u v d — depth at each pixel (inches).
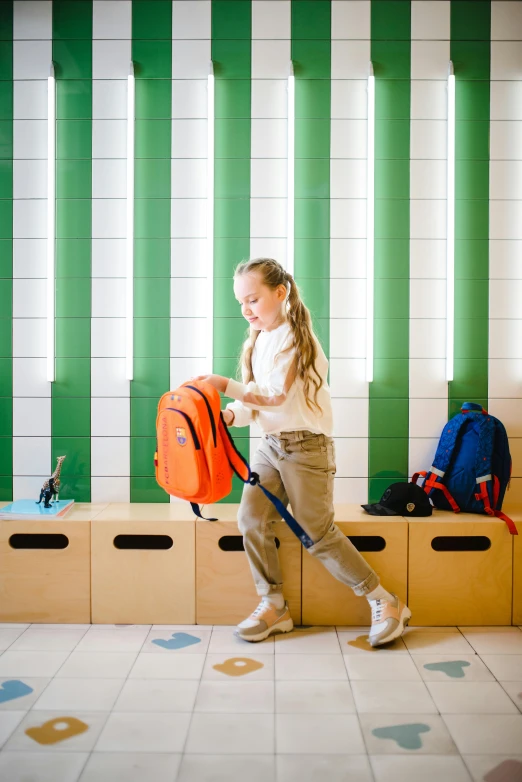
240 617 87.0
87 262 100.6
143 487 100.7
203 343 100.9
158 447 81.5
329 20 99.8
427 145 100.3
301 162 100.0
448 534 86.7
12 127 100.7
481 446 91.7
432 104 100.2
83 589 87.0
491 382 101.0
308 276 100.3
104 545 86.8
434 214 100.6
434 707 65.0
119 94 100.2
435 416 100.7
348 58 100.0
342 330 100.5
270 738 59.0
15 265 101.0
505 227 100.7
